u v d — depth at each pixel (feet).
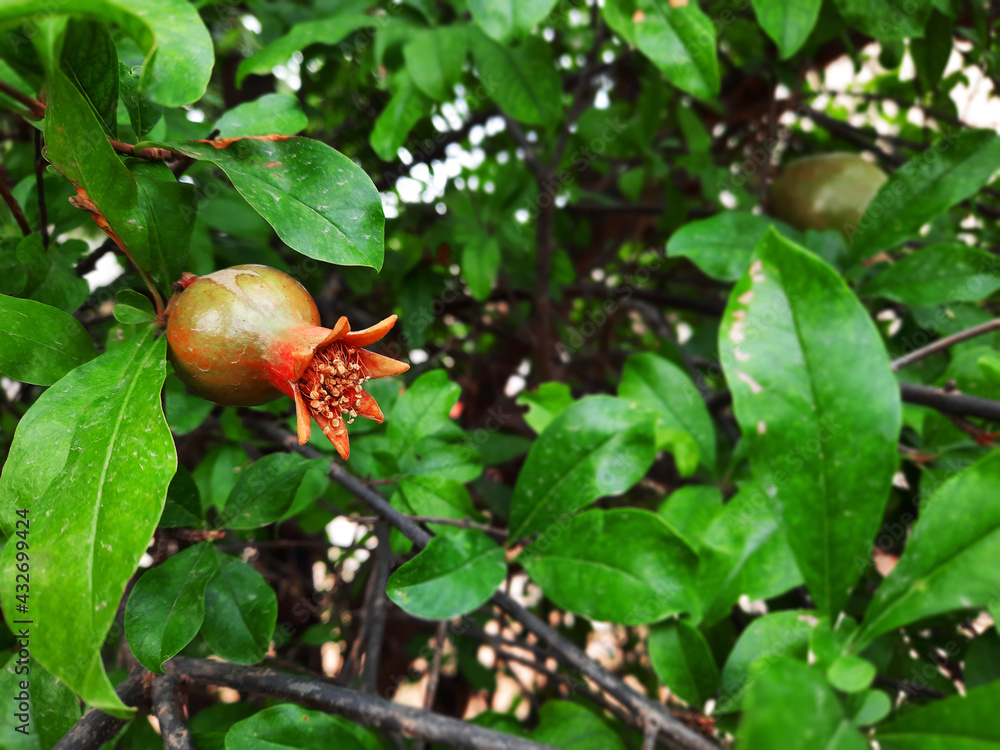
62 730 0.51
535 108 0.94
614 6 0.74
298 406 0.43
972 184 0.83
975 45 1.24
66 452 0.41
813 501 0.53
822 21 1.02
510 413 1.39
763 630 0.60
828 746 0.37
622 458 0.66
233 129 0.52
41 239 0.58
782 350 0.55
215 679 0.54
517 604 0.63
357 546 0.95
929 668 0.79
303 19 1.00
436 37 0.90
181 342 0.45
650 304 1.45
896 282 0.86
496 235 1.14
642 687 1.38
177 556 0.54
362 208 0.47
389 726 0.53
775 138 1.29
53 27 0.34
